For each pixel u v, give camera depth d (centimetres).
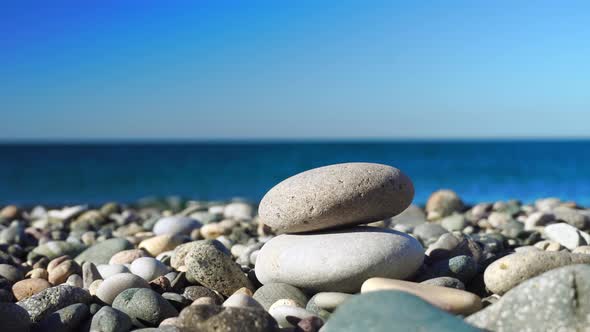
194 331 51
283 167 558
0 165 561
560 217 92
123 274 63
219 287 63
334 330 48
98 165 564
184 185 417
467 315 53
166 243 85
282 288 60
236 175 485
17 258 87
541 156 677
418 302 49
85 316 58
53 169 517
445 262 63
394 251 60
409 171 480
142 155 745
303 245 61
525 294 50
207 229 98
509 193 328
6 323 55
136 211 171
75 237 101
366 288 55
